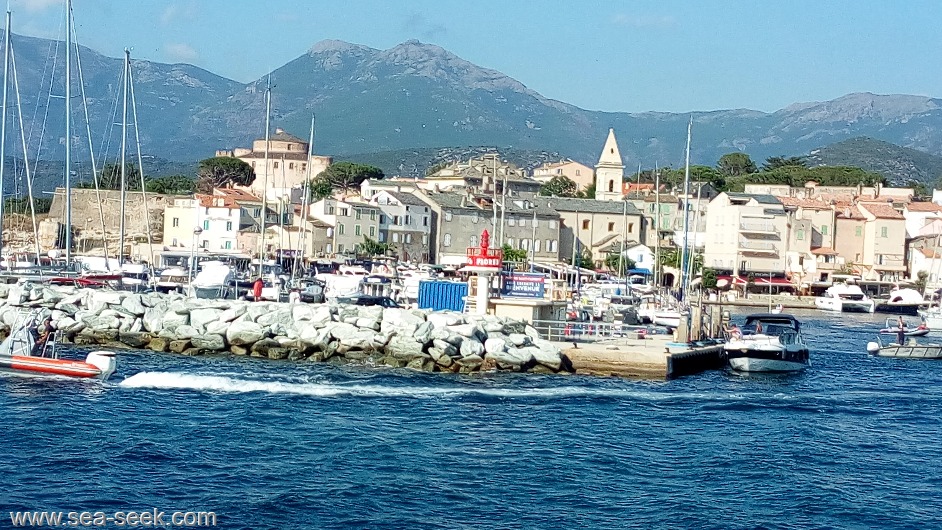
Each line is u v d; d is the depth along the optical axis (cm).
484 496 4178
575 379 7169
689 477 4616
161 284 11125
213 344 7600
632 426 5644
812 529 3947
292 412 5503
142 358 7169
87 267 11956
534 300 8288
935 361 9719
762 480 4609
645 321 10844
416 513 3919
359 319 7612
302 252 15125
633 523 3931
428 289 8662
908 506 4303
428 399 6097
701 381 7444
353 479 4306
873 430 5881
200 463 4431
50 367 5956
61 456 4412
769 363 8012
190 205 17938
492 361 7350
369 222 18838
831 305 18212
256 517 3784
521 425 5512
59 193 18412
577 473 4584
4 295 7969
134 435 4819
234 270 12119
